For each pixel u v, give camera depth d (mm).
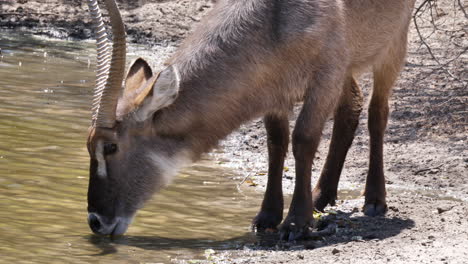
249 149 18531
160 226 12562
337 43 12289
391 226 12758
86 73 25797
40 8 37281
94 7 11320
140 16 36156
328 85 12258
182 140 11844
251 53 11781
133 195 11758
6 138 17047
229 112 11906
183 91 11648
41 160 15625
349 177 16453
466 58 27203
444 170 16656
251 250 11586
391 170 16719
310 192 12438
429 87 23312
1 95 21312
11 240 11227
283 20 11859
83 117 19656
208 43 11875
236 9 12023
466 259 10328
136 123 11523
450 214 13234
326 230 12516
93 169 11594
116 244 11508
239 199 14406
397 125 19625
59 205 13023
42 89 22625
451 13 31891
